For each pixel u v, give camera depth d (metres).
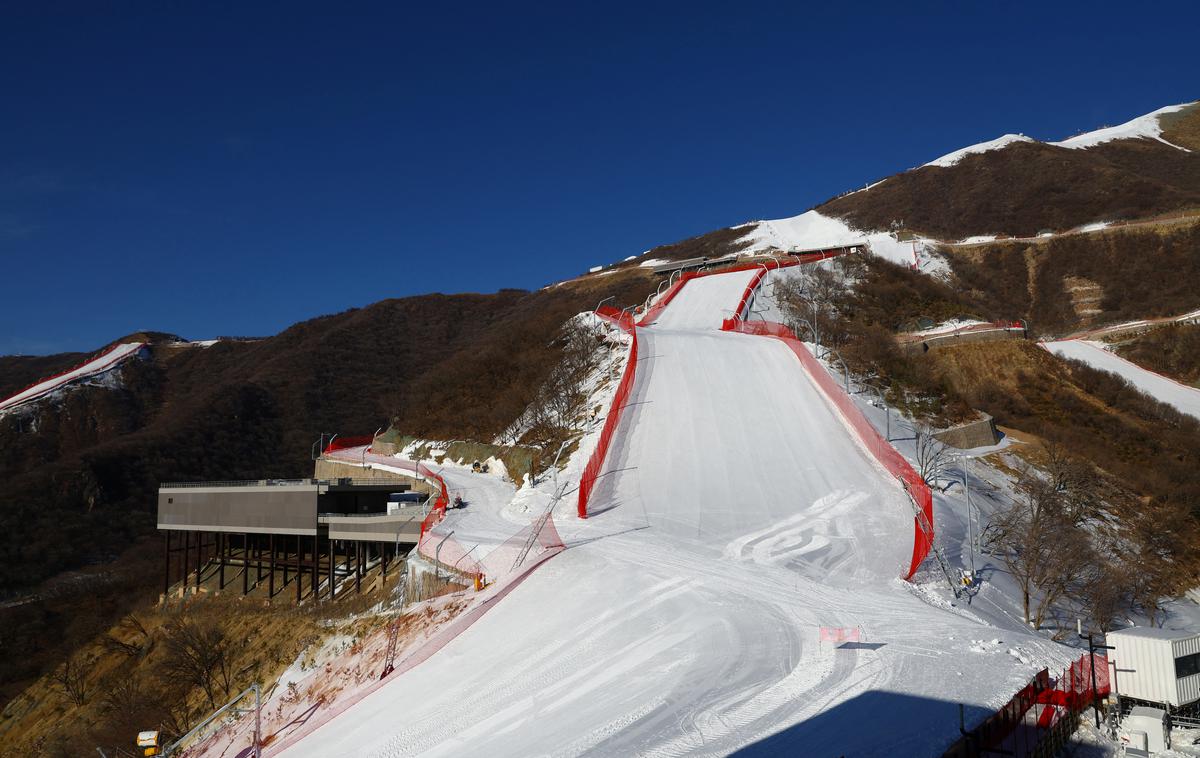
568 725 20.94
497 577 34.41
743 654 23.94
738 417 53.44
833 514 39.25
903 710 19.38
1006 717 17.42
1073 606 36.09
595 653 25.56
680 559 33.44
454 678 26.61
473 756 20.44
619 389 58.38
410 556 42.53
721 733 19.08
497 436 65.12
